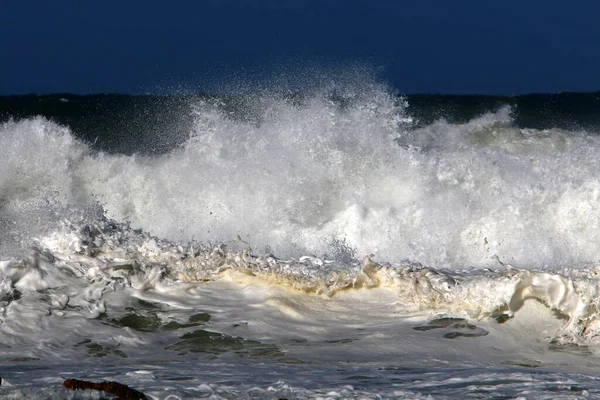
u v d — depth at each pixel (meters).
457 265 45.12
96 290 30.00
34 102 115.69
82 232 33.06
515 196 46.66
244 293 30.45
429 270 30.97
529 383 21.28
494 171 48.03
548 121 105.44
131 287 30.53
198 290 30.64
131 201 51.09
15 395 18.03
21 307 28.58
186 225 49.00
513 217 46.25
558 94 133.62
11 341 26.39
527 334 27.91
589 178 47.22
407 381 21.39
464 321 28.66
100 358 25.09
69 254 31.86
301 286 30.66
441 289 29.73
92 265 31.38
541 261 44.31
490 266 43.72
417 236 46.81
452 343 26.77
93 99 119.25
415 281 30.09
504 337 27.44
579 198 46.16
